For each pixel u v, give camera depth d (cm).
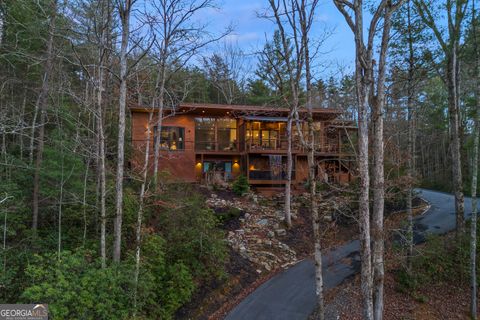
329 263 1230
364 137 715
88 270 692
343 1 737
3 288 737
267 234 1395
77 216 979
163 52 1077
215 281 1012
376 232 819
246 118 1944
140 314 750
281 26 930
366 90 716
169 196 1141
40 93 1095
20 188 973
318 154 2031
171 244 994
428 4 1180
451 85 1313
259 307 920
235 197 1772
